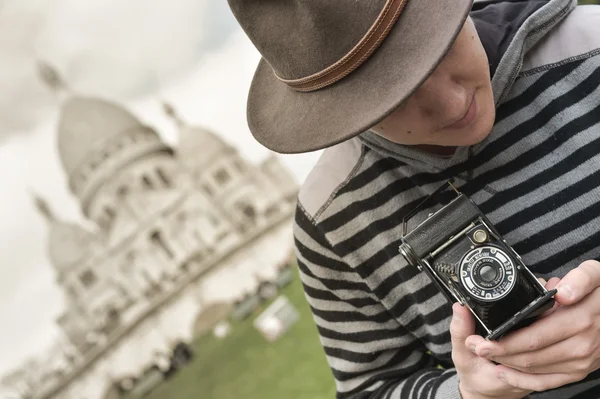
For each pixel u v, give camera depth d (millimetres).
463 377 804
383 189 940
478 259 744
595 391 936
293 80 769
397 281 980
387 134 799
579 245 865
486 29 871
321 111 745
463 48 718
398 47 690
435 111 738
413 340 1057
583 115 848
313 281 1056
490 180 887
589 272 726
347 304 1053
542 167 867
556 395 953
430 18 675
